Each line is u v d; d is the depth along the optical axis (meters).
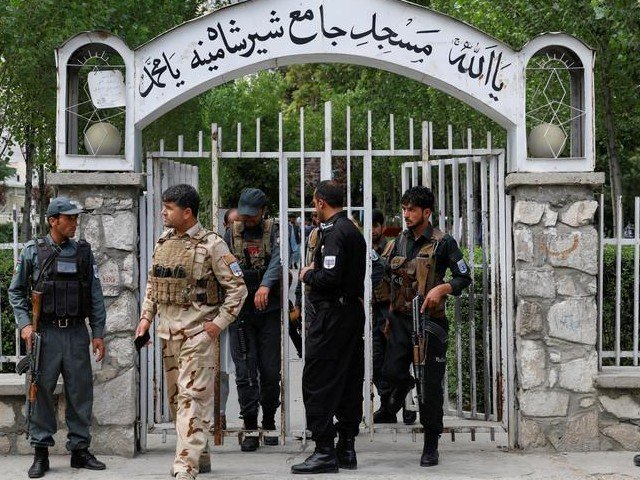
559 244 6.80
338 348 6.07
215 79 6.87
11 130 13.07
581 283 6.80
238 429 7.00
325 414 6.09
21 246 7.27
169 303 5.88
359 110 24.11
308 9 6.82
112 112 8.48
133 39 14.29
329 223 6.09
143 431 6.93
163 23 15.95
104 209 6.78
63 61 6.76
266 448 7.09
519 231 6.80
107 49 6.91
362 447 7.11
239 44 6.84
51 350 6.13
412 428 6.94
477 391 8.49
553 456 6.66
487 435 7.52
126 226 6.77
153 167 7.13
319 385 6.11
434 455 6.41
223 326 5.86
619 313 7.29
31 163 13.64
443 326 6.46
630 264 8.10
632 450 6.79
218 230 7.25
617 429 6.79
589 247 6.80
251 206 6.87
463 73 6.85
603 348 8.20
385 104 20.02
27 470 6.33
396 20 6.84
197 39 6.84
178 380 5.86
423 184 6.98
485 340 7.30
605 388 6.77
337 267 5.95
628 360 8.09
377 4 6.83
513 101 6.85
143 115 6.83
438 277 6.48
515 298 6.86
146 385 7.00
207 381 5.82
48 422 6.18
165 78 6.84
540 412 6.78
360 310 6.18
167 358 5.98
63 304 6.12
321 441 6.14
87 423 6.31
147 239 7.09
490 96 6.85
